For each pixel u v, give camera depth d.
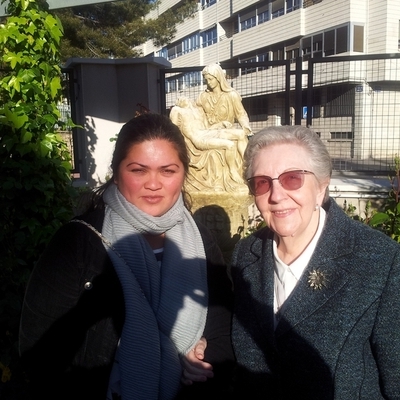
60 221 3.05
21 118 2.80
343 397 1.48
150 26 15.99
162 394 1.73
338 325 1.51
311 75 6.16
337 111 10.87
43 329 1.66
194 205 4.58
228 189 4.55
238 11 29.25
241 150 4.57
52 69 3.18
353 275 1.53
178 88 9.92
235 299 1.86
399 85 11.67
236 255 1.96
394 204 4.32
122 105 7.16
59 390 1.69
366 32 20.86
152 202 1.77
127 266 1.71
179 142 1.81
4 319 2.84
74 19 14.15
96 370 1.67
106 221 1.79
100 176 7.14
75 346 1.68
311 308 1.56
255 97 12.52
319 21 22.56
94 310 1.66
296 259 1.68
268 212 1.65
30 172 2.82
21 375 2.83
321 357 1.52
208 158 4.62
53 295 1.65
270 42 26.05
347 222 1.66
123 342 1.65
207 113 4.93
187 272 1.83
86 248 1.70
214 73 4.83
